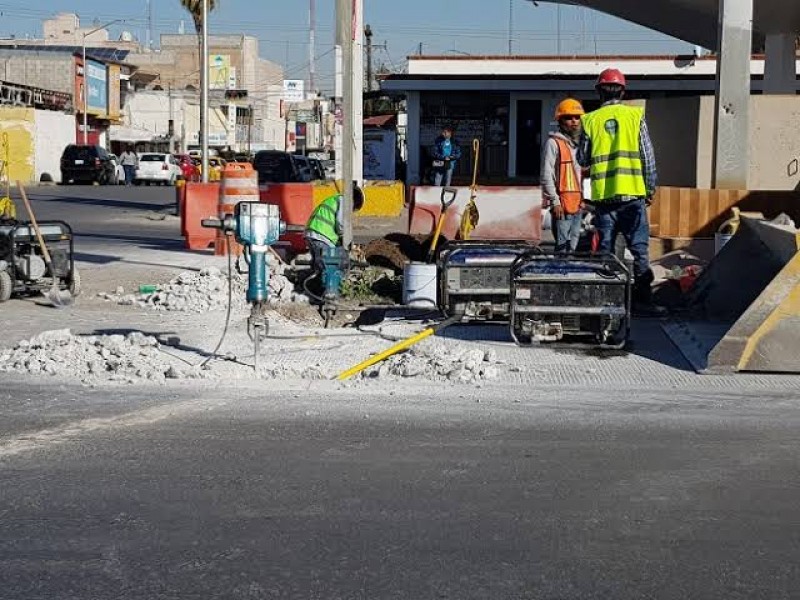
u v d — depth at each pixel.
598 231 11.71
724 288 11.70
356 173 21.88
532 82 38.56
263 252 9.28
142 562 5.13
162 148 76.94
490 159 39.97
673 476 6.47
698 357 9.77
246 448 7.04
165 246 20.20
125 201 36.72
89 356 9.74
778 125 18.11
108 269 16.22
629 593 4.80
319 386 8.92
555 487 6.25
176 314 12.47
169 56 100.62
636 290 11.83
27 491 6.14
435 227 16.41
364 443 7.16
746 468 6.64
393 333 11.12
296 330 11.47
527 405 8.25
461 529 5.57
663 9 25.72
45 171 59.31
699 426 7.64
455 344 10.48
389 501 6.00
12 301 13.29
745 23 16.39
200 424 7.65
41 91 61.28
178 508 5.87
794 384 8.98
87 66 69.25
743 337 9.29
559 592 4.80
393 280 14.16
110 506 5.89
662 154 20.23
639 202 11.49
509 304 10.71
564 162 12.38
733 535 5.51
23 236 13.13
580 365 9.65
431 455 6.89
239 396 8.55
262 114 100.75
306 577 4.96
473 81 38.69
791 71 26.03
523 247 12.17
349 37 14.46
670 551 5.29
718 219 16.03
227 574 4.99
